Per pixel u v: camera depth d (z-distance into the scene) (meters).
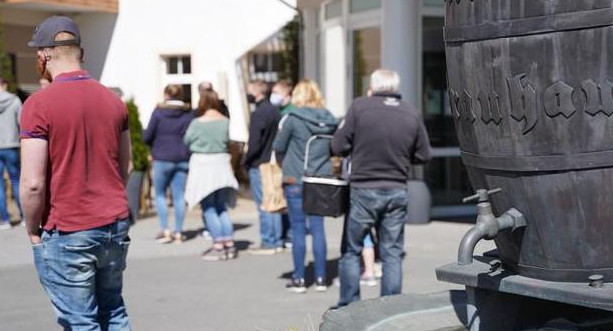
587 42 3.25
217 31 17.36
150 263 10.30
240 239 12.00
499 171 3.56
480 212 3.54
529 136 3.41
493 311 3.78
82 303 4.63
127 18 18.17
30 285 9.14
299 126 8.38
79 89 4.54
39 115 4.41
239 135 17.34
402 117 6.99
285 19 16.28
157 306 8.20
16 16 18.16
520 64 3.38
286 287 8.98
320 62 16.89
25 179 4.41
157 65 17.98
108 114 4.62
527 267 3.62
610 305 3.26
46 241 4.57
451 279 3.77
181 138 11.48
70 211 4.50
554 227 3.47
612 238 3.41
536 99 3.36
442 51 13.60
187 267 10.05
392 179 7.01
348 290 7.24
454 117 3.82
